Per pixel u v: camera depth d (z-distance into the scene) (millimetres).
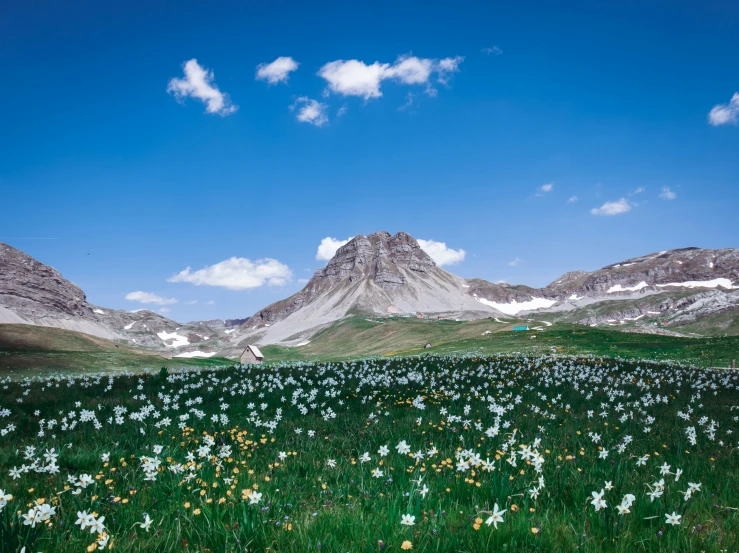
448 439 11430
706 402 18906
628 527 6219
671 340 77250
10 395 18578
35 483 8016
